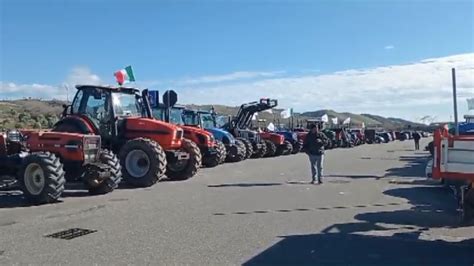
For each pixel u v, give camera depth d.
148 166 13.44
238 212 9.45
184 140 15.96
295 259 6.24
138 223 8.32
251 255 6.38
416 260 6.24
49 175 10.45
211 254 6.41
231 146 23.33
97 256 6.29
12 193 12.16
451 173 6.57
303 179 15.68
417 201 11.06
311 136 14.59
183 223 8.34
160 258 6.21
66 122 14.08
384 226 8.28
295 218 8.88
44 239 7.20
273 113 40.44
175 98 18.84
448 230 8.02
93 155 11.97
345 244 7.04
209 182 14.77
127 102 14.96
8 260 6.14
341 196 11.79
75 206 10.16
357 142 52.72
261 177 16.30
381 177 16.55
